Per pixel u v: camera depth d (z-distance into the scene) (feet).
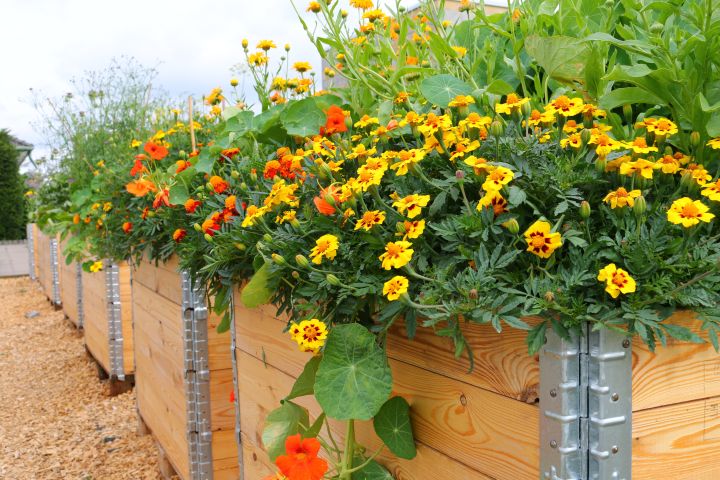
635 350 2.96
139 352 12.09
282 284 4.74
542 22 5.33
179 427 9.36
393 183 4.13
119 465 11.71
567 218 3.48
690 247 3.26
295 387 4.73
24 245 52.60
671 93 4.04
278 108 7.04
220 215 5.74
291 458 3.76
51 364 19.35
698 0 4.63
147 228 8.71
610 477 2.88
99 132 18.31
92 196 13.78
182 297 8.42
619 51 5.67
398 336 4.11
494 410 3.32
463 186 3.68
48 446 12.94
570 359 2.85
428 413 3.85
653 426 3.02
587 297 3.09
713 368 3.18
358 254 3.95
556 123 4.02
